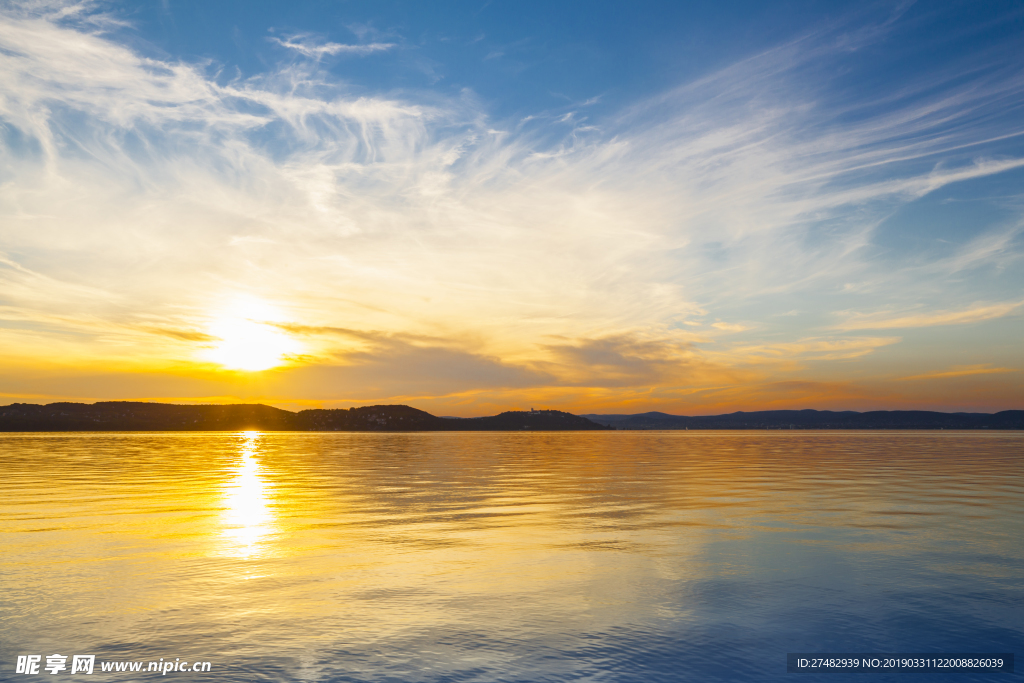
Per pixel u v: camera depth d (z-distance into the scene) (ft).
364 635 28.86
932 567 41.50
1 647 27.32
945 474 117.60
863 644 28.30
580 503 73.97
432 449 282.36
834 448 270.05
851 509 68.08
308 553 45.50
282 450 266.98
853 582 37.93
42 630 29.37
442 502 75.25
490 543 49.16
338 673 24.84
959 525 57.31
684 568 41.16
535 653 26.94
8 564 42.01
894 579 38.58
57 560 43.21
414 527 56.75
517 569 40.81
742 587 36.76
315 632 29.22
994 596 35.27
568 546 47.93
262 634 28.94
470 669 25.30
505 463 161.48
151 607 32.76
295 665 25.59
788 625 30.58
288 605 33.12
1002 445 308.19
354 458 192.44
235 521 60.23
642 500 76.89
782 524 57.93
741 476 113.60
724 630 29.86
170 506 71.61
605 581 37.96
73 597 34.42
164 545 48.39
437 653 26.86
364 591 35.73
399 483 101.65
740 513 65.16
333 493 85.76
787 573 39.88
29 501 76.18
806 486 94.12
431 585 36.99
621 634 29.22
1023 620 31.53
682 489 90.27
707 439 492.95
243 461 172.55
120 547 47.60
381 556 44.52
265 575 39.19
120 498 79.36
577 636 28.91
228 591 35.65
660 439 512.22
